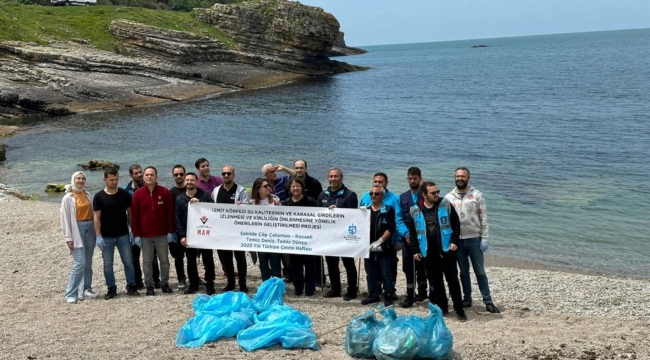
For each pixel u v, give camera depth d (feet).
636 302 37.68
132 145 121.90
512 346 27.50
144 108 185.06
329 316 32.14
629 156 98.17
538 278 43.70
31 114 168.14
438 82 272.92
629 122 135.85
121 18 258.37
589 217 64.85
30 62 193.36
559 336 29.37
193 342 27.53
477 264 33.53
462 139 124.16
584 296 38.88
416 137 128.67
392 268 34.76
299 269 36.01
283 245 34.78
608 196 73.67
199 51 250.16
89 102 183.52
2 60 187.52
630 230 60.03
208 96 215.92
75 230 34.63
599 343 28.07
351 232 33.94
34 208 66.54
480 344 27.73
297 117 163.53
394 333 25.25
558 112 159.94
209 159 106.01
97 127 146.92
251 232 34.99
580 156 100.07
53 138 131.23
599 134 121.70
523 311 34.81
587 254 53.52
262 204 35.58
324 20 293.43
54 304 34.55
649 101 170.81
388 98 211.00
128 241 35.76
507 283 42.06
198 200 35.40
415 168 32.91
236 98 210.18
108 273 35.47
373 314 26.84
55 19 243.40
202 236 35.32
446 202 31.50
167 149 116.88
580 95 196.85
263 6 289.33
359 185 84.79
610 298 38.45
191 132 137.80
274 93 226.58
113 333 29.25
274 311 29.37
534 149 108.58
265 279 36.29
